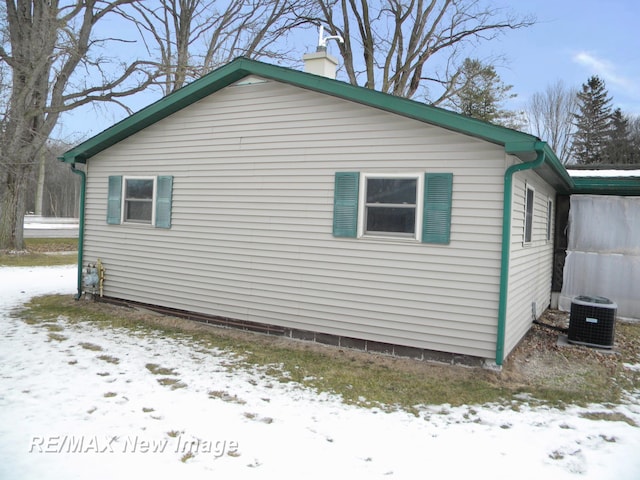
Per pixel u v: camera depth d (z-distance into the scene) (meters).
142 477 3.26
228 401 4.72
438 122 5.71
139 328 7.60
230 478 3.30
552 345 7.14
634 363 6.57
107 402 4.55
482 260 5.78
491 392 5.18
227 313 7.70
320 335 6.84
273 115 7.21
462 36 20.45
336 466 3.53
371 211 6.50
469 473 3.50
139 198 8.83
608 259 9.92
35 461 3.41
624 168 10.43
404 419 4.45
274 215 7.22
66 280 12.92
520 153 5.48
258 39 21.69
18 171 17.81
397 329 6.29
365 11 20.05
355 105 6.53
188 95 7.68
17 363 5.62
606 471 3.59
